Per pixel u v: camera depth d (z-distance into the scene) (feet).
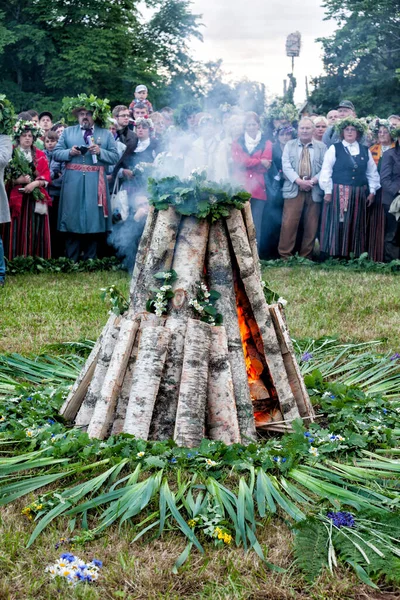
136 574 10.38
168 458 13.25
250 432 14.62
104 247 40.16
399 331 23.70
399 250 39.73
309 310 26.43
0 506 12.21
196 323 14.25
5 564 10.60
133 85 110.11
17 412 15.70
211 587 10.14
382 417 15.69
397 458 14.29
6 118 32.01
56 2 105.81
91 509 12.06
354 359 20.40
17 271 36.37
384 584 10.38
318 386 17.37
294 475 12.88
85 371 15.60
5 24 105.50
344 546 10.89
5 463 13.30
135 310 14.88
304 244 40.63
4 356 19.53
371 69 107.86
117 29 108.68
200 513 11.68
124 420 14.38
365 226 39.50
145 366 14.17
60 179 39.83
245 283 15.12
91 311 26.07
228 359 14.51
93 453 13.44
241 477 12.59
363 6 102.94
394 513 11.48
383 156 39.45
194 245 14.75
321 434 14.49
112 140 38.63
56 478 12.70
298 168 39.75
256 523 11.65
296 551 10.84
